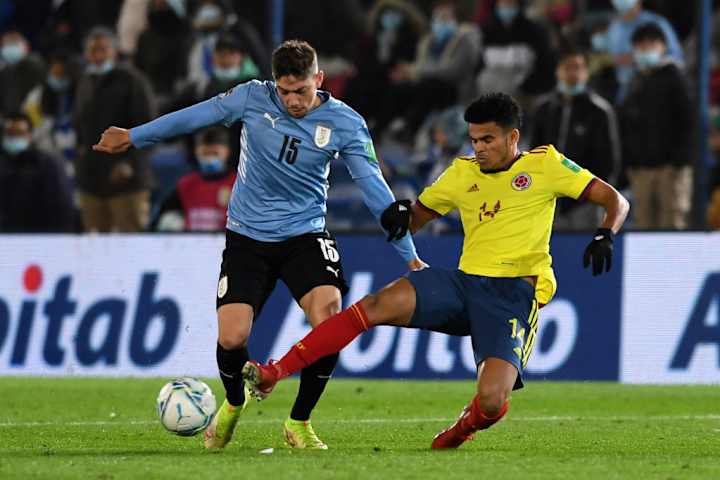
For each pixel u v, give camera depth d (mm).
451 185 23734
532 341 23047
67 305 42438
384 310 22500
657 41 45094
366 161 23797
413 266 24547
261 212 23812
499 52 52438
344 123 23641
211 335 41188
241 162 24094
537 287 23172
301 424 24031
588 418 30938
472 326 22828
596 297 39656
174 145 54438
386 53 55188
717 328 38781
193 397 22125
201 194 46719
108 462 20688
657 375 39062
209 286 41406
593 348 39500
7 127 49656
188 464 20375
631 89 45750
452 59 53438
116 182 47750
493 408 22062
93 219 48406
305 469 19672
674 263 39312
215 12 52875
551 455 22516
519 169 23312
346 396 35812
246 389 23781
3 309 42906
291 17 57406
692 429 28422
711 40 54375
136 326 41812
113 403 34125
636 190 45656
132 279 42062
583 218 45000
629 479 19125
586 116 45156
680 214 45312
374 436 26703
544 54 51938
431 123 52031
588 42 52844
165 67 55531
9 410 32438
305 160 23578
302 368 22938
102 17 59938
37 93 57688
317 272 23609
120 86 47938
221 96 24078
